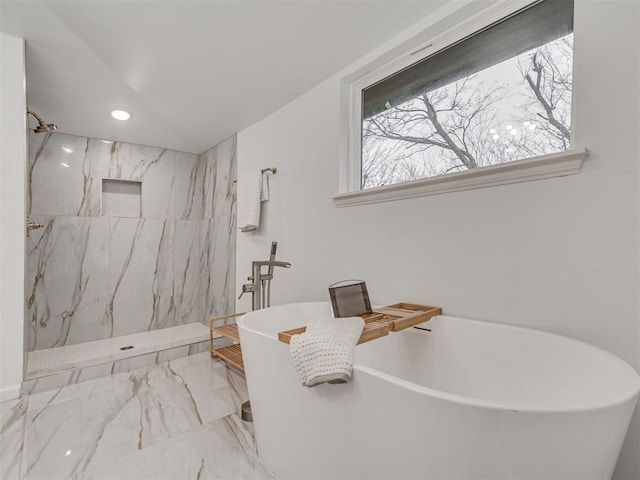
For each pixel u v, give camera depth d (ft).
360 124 6.16
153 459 4.14
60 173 8.89
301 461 3.47
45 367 6.98
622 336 3.18
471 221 4.28
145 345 8.80
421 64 5.28
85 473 3.88
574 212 3.47
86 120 8.17
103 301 9.45
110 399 5.82
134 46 5.31
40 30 4.93
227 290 9.51
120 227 9.82
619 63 3.20
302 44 5.31
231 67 5.92
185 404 5.65
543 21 4.06
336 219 6.13
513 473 2.14
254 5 4.42
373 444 2.78
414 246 4.92
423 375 4.53
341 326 3.67
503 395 3.76
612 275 3.24
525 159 3.67
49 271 8.66
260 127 8.20
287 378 3.54
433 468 2.41
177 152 10.96
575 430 2.08
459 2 4.37
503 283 4.00
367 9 4.55
